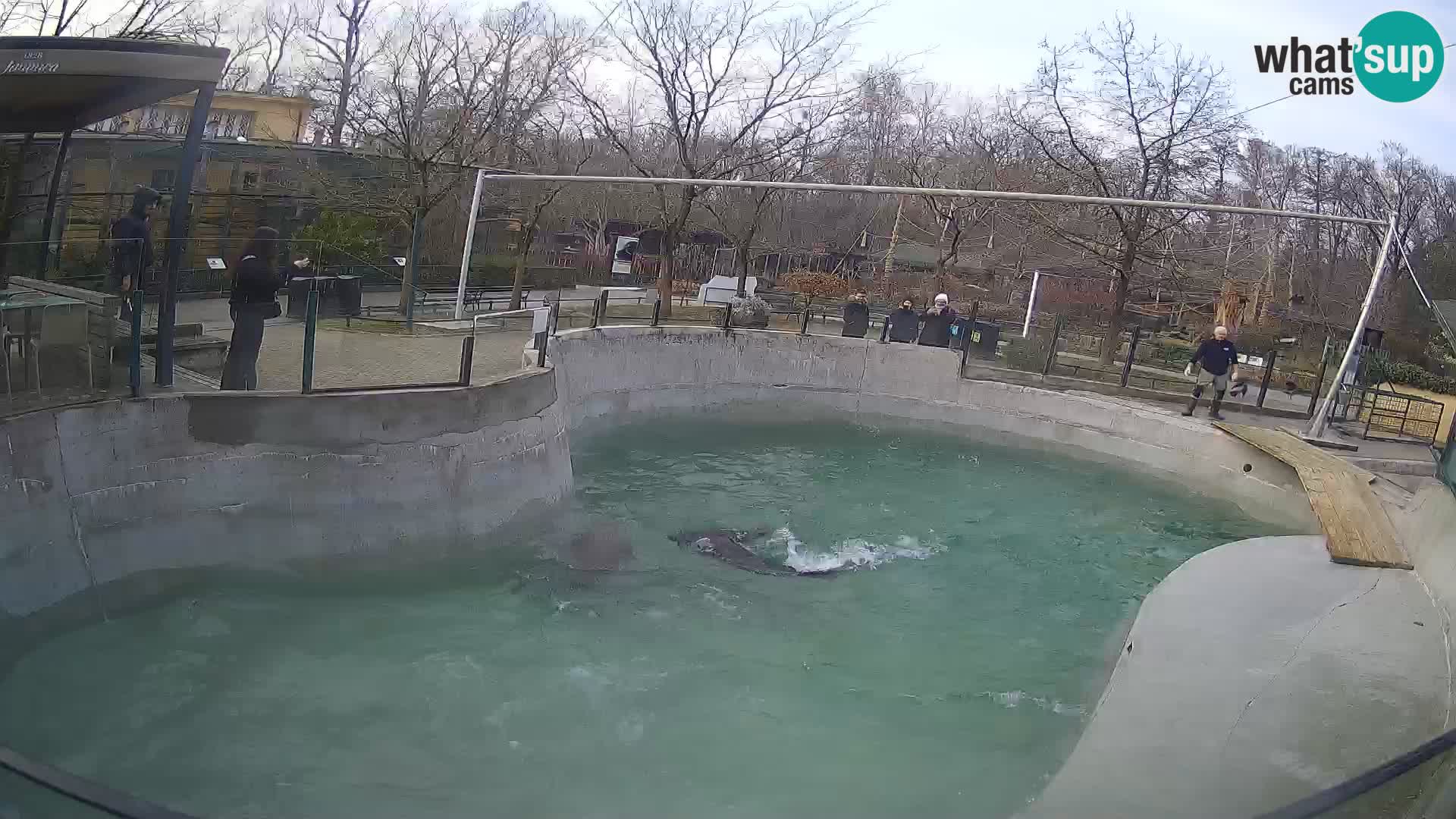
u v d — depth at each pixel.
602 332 18.62
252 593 9.88
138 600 9.23
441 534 11.45
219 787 7.02
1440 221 43.12
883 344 21.38
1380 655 9.09
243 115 28.98
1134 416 19.31
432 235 29.11
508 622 10.22
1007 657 10.42
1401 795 6.32
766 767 7.95
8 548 8.23
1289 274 38.38
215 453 9.96
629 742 8.21
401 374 11.93
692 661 9.78
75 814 6.39
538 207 27.14
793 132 28.38
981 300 35.88
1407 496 15.14
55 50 9.42
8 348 8.57
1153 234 25.28
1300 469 15.52
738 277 26.44
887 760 8.15
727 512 14.63
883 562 13.18
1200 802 6.76
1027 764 8.17
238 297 10.38
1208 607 10.19
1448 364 30.83
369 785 7.29
